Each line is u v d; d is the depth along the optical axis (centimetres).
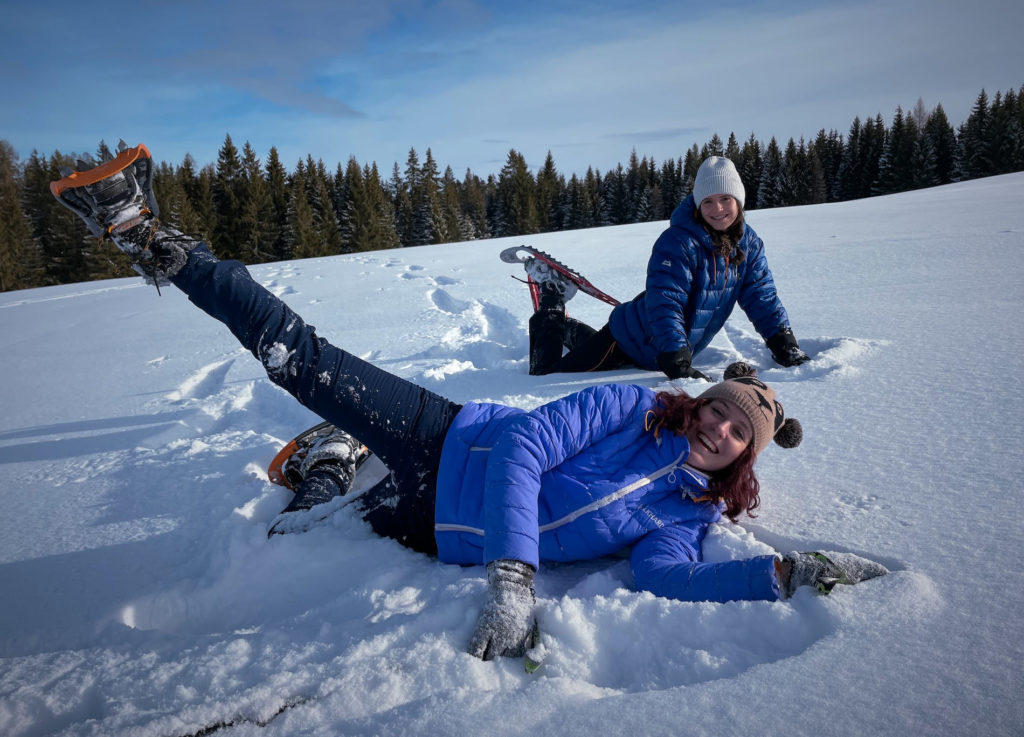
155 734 124
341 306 721
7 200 4447
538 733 115
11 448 339
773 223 1213
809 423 256
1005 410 243
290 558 196
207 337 636
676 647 138
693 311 344
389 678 133
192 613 186
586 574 184
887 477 203
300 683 134
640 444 187
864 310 434
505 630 141
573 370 385
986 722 106
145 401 414
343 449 245
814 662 124
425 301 718
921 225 912
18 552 217
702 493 186
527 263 397
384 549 199
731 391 182
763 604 143
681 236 330
